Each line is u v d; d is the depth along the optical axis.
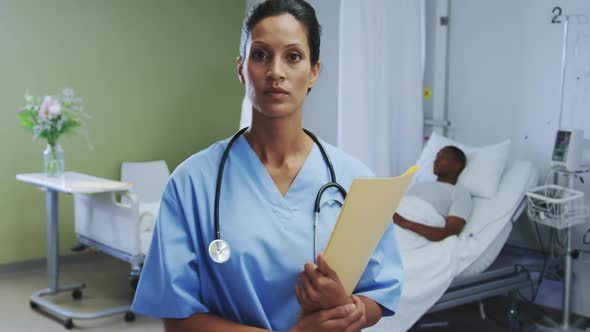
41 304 3.14
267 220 0.84
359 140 3.12
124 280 3.75
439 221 2.87
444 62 3.64
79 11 4.04
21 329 2.90
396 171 3.46
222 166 0.86
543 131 3.17
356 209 0.72
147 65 4.38
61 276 3.80
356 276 0.82
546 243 3.19
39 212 4.00
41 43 3.91
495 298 3.27
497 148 3.06
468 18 3.53
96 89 4.16
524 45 3.24
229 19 4.79
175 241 0.83
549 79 3.13
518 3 3.26
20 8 3.81
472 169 3.06
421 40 3.52
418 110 3.50
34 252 3.99
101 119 4.20
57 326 2.96
